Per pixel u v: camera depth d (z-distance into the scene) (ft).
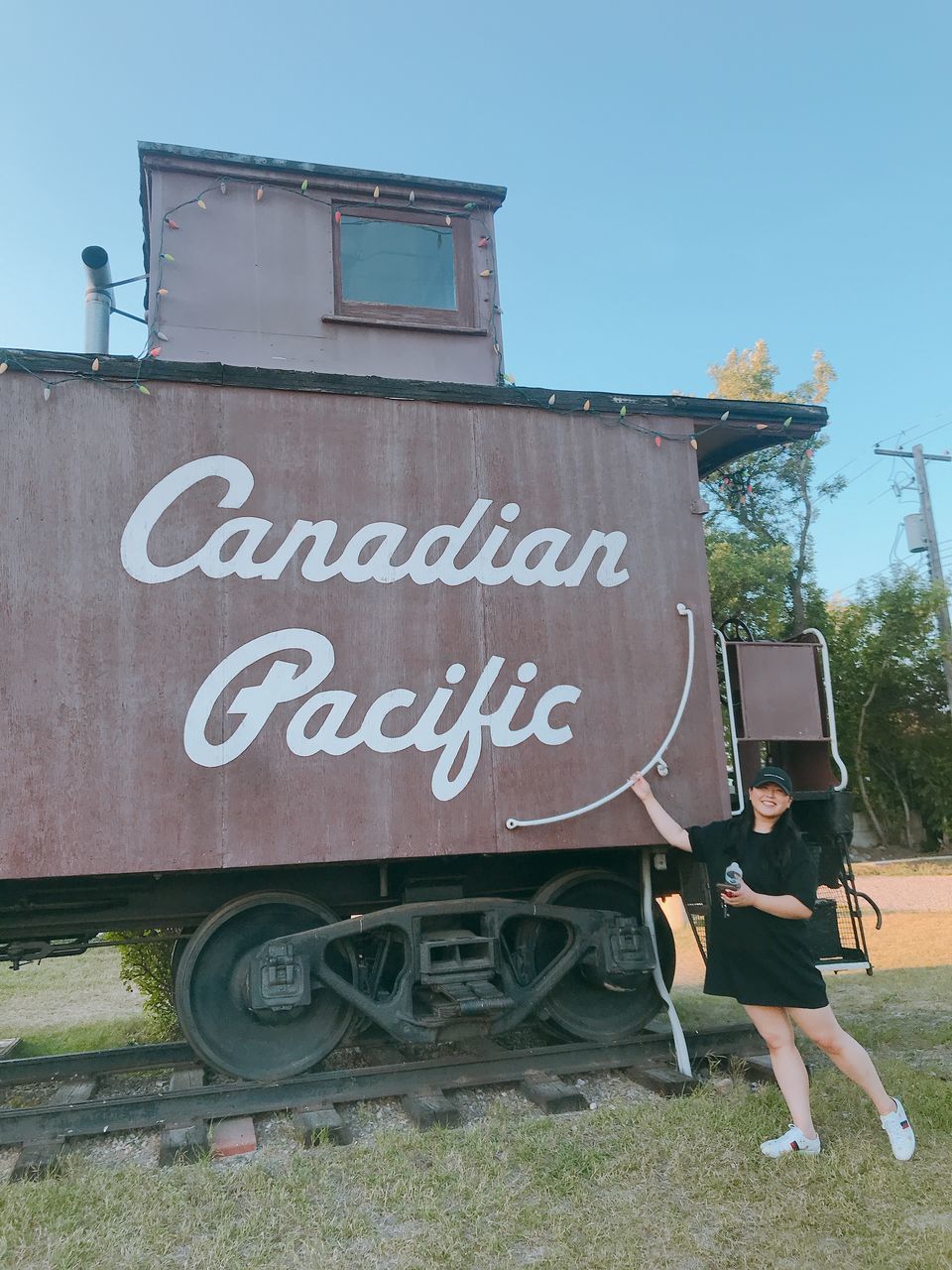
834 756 17.07
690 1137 12.43
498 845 14.97
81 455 14.05
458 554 15.72
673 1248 9.78
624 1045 16.21
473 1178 11.41
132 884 15.35
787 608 65.21
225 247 18.90
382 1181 11.40
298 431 15.21
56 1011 23.59
